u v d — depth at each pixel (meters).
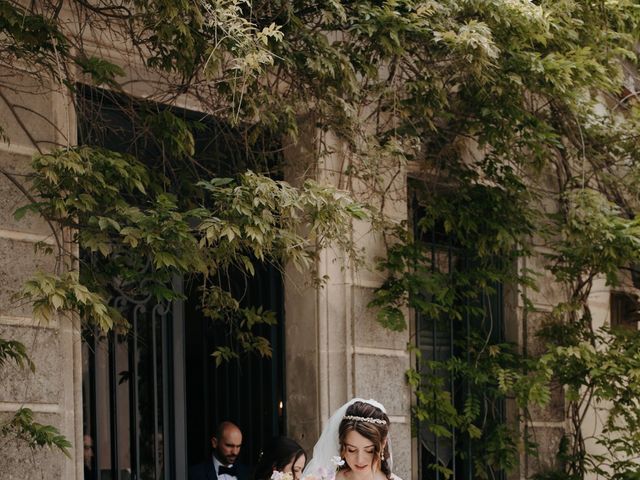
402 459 9.48
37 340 7.17
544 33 8.77
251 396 9.13
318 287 8.62
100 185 6.68
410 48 8.58
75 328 7.40
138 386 8.25
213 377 8.95
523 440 10.74
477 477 10.55
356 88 8.02
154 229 6.72
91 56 7.57
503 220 10.04
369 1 8.25
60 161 6.43
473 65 8.36
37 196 6.90
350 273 9.20
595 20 9.81
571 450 11.16
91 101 7.60
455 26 8.37
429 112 8.80
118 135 7.90
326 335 9.05
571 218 10.09
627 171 11.18
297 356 9.12
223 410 8.98
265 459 7.89
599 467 11.12
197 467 8.55
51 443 6.73
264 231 6.86
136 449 8.14
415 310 9.94
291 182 8.77
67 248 7.28
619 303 12.31
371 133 9.16
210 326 8.95
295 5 7.95
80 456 7.38
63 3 7.43
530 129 9.40
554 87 9.16
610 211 10.10
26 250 7.16
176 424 8.45
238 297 9.09
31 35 6.55
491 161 9.98
